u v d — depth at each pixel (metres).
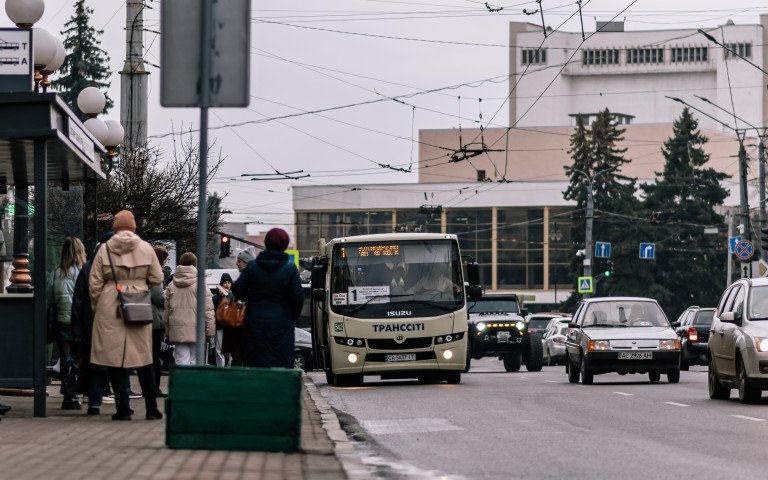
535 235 187.25
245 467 14.90
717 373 31.09
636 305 43.44
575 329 43.03
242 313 21.14
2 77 25.80
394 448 19.17
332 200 194.12
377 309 39.88
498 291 187.88
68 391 24.22
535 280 187.00
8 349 22.59
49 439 18.03
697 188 146.50
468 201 189.25
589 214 105.00
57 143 22.95
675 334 41.47
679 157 148.38
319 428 22.06
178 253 54.47
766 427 22.64
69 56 108.00
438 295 40.28
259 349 21.06
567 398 31.62
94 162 27.75
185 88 15.34
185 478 13.72
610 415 25.67
